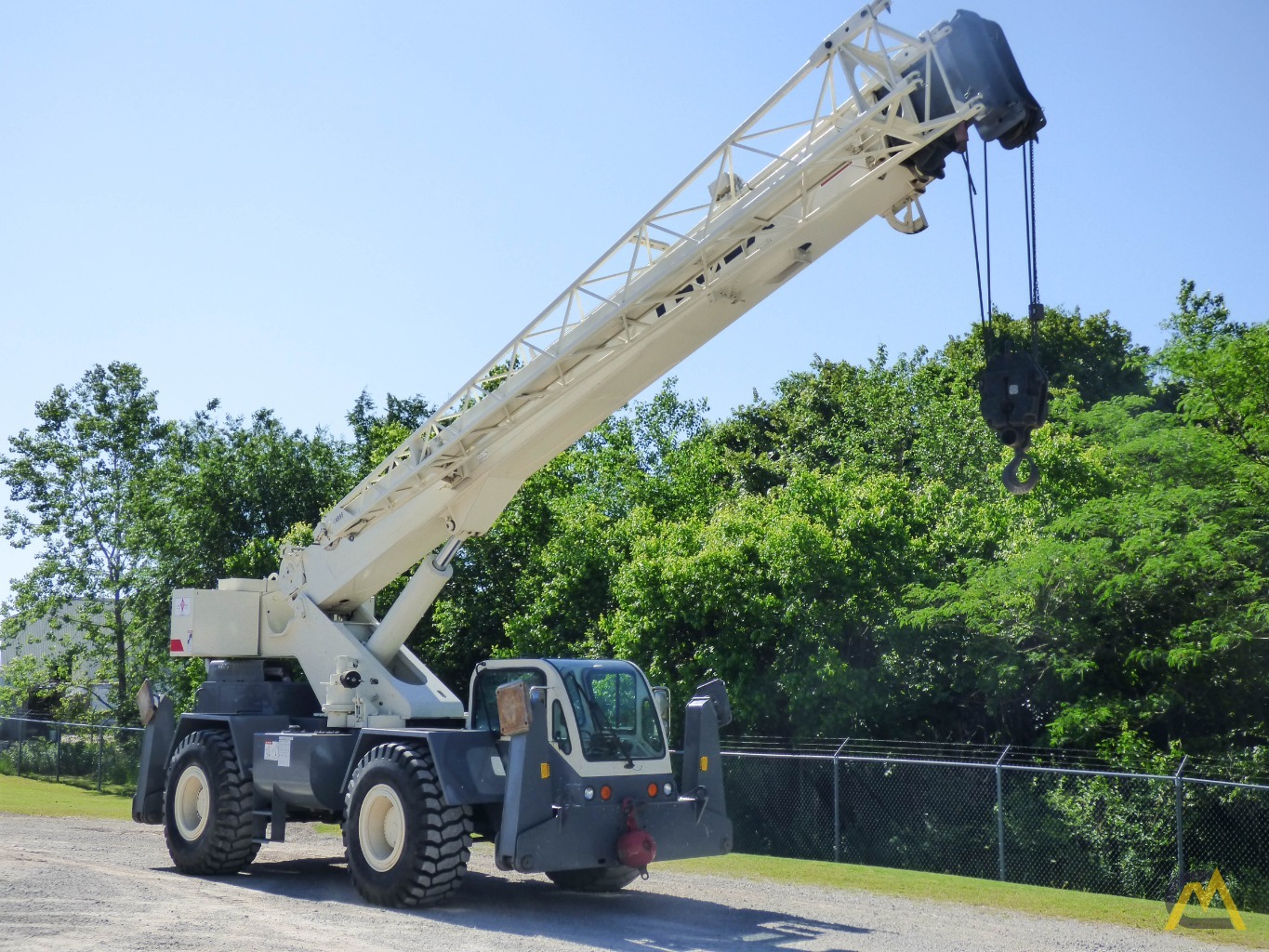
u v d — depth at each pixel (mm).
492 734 10773
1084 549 17078
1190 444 17953
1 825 17000
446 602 27516
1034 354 9203
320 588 13672
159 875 12242
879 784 18656
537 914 10156
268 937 8688
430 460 12320
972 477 30062
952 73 9164
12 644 45094
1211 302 39531
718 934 9336
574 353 11164
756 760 19375
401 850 10242
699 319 10828
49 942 8242
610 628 22062
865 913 10562
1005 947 9008
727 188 10312
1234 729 16672
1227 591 16766
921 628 18484
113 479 41094
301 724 13078
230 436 37812
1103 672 17766
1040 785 17453
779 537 19609
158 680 37750
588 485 34125
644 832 10289
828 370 46875
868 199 9977
